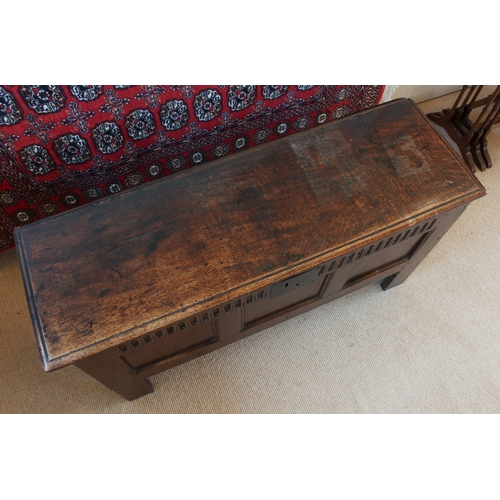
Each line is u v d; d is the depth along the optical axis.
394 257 1.11
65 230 0.85
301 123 1.40
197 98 1.12
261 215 0.87
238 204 0.88
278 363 1.25
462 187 0.91
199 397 1.20
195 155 1.33
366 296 1.36
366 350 1.27
